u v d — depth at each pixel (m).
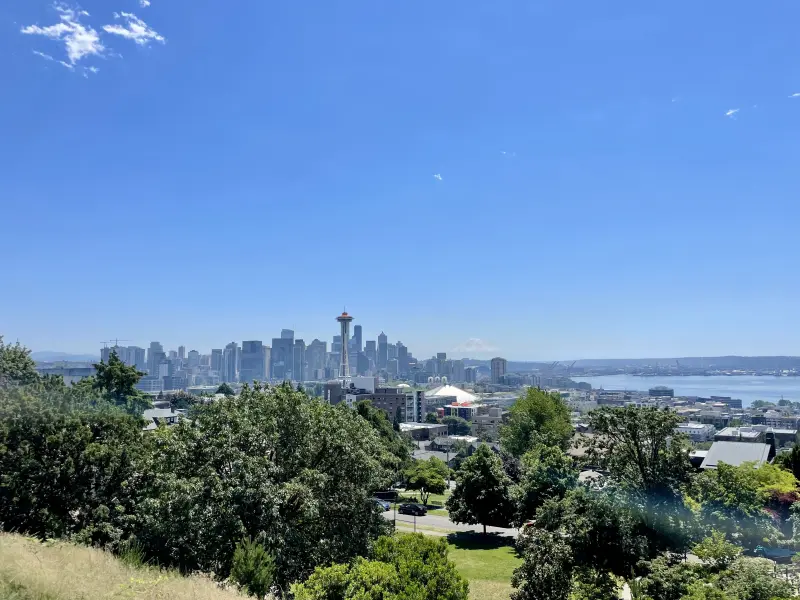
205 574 16.52
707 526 22.94
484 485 46.81
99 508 22.39
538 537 22.33
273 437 22.12
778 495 34.34
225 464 20.27
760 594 15.34
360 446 24.89
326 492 22.84
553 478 40.72
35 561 12.05
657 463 24.81
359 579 15.31
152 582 12.91
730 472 25.86
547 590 20.36
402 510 61.12
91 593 10.91
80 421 24.95
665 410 25.19
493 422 196.38
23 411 23.70
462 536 48.41
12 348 35.03
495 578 33.81
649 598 17.75
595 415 25.95
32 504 22.22
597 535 22.30
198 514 17.92
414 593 14.99
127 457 24.70
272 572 16.34
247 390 25.61
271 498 18.56
